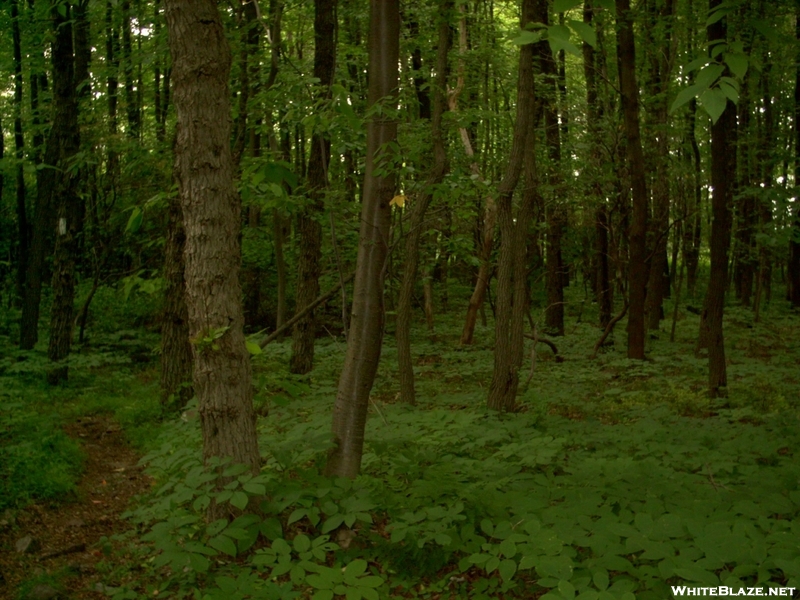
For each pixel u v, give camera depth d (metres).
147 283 7.50
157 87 15.06
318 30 9.77
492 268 14.80
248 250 16.45
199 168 4.21
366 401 4.87
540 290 22.75
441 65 7.87
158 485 5.86
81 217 13.12
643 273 11.84
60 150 10.46
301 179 11.16
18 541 4.82
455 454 5.74
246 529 4.09
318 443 4.64
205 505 3.81
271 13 10.56
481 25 12.49
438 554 4.09
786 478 4.71
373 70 5.12
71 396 9.83
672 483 4.64
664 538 3.56
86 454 7.11
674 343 14.88
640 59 16.84
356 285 4.89
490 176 14.05
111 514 5.65
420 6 11.00
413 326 17.97
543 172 13.52
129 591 4.09
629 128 11.78
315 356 12.27
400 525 3.99
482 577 4.05
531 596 3.86
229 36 9.26
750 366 10.88
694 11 13.05
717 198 8.70
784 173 15.60
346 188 12.15
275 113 9.31
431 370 11.88
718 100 2.59
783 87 18.16
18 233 17.52
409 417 6.22
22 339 11.80
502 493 4.63
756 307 17.98
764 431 6.48
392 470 5.23
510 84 14.20
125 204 13.06
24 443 6.43
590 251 18.86
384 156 4.73
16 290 15.85
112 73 10.56
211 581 3.96
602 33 13.30
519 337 7.76
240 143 9.33
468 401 8.58
